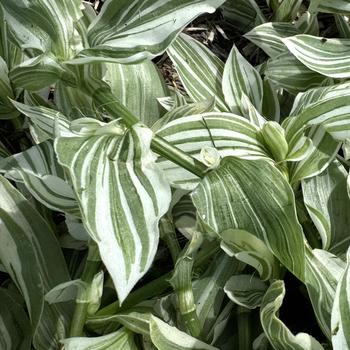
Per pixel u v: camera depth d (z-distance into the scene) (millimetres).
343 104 419
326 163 423
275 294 380
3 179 418
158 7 398
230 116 428
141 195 360
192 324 406
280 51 497
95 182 358
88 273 400
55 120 375
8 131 492
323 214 424
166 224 438
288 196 384
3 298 428
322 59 458
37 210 447
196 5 395
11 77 422
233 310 430
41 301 412
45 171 415
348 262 373
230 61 481
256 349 413
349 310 365
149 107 473
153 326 388
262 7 554
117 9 406
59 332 421
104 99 407
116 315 403
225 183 392
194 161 398
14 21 402
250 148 423
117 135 381
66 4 403
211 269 430
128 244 348
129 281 342
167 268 458
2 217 419
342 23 505
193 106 440
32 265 418
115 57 395
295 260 380
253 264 408
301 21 504
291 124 427
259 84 479
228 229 385
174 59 484
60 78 410
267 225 384
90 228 346
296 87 482
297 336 375
